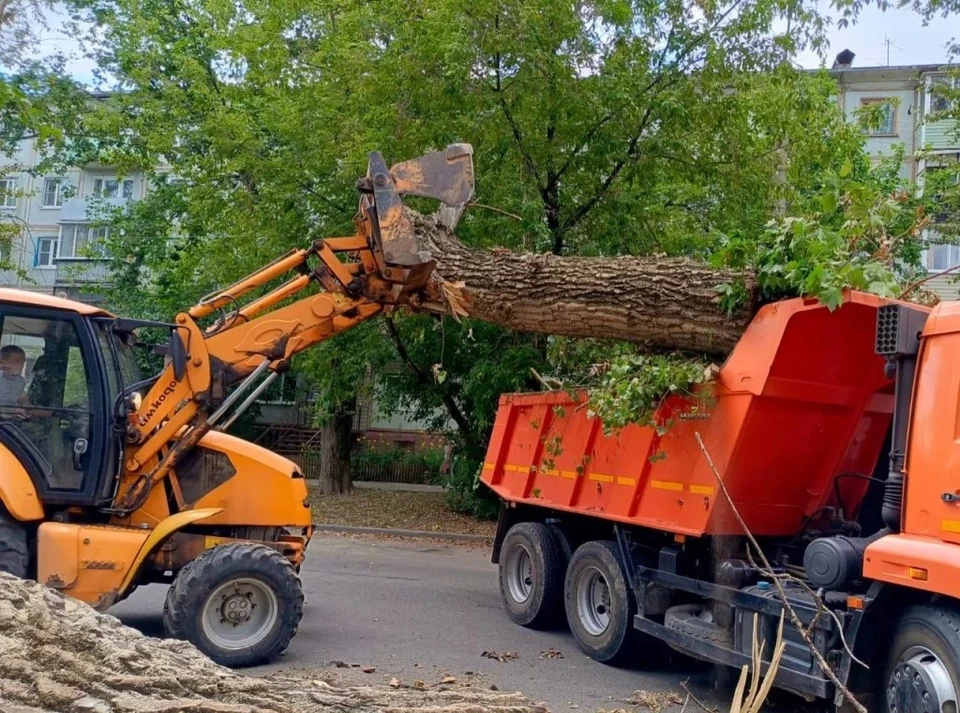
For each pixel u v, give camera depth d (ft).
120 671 14.53
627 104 41.42
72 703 13.42
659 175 44.52
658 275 22.89
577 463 27.66
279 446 96.32
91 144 74.33
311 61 47.83
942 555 15.30
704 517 21.58
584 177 43.37
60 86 64.23
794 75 42.86
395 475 86.69
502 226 41.04
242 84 57.67
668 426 23.20
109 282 82.23
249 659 22.34
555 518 30.14
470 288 24.35
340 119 44.06
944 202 47.09
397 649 25.49
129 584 21.83
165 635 24.84
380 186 23.17
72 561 21.52
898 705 15.98
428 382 49.55
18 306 22.70
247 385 23.91
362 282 24.09
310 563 40.83
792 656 18.39
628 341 24.35
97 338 23.29
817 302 19.63
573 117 41.52
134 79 64.28
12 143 67.31
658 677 23.90
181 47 62.64
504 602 30.99
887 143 91.25
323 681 19.38
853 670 17.01
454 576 39.42
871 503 22.30
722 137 43.16
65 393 22.77
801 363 20.38
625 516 24.86
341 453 69.46
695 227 45.60
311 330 24.22
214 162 49.21
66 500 22.40
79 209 118.21
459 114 41.57
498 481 33.17
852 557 17.57
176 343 23.62
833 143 45.24
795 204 43.55
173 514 24.16
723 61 41.88
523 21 39.45
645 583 23.91
